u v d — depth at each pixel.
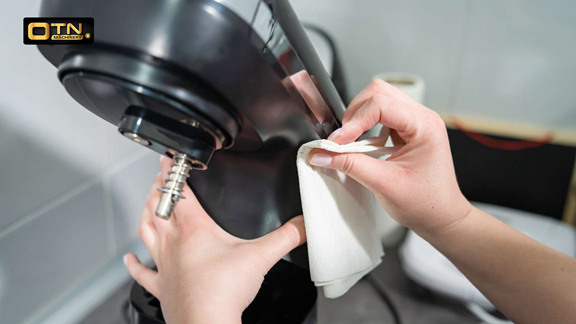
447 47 0.83
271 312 0.39
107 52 0.26
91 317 0.63
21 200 0.51
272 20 0.27
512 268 0.39
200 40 0.25
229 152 0.37
